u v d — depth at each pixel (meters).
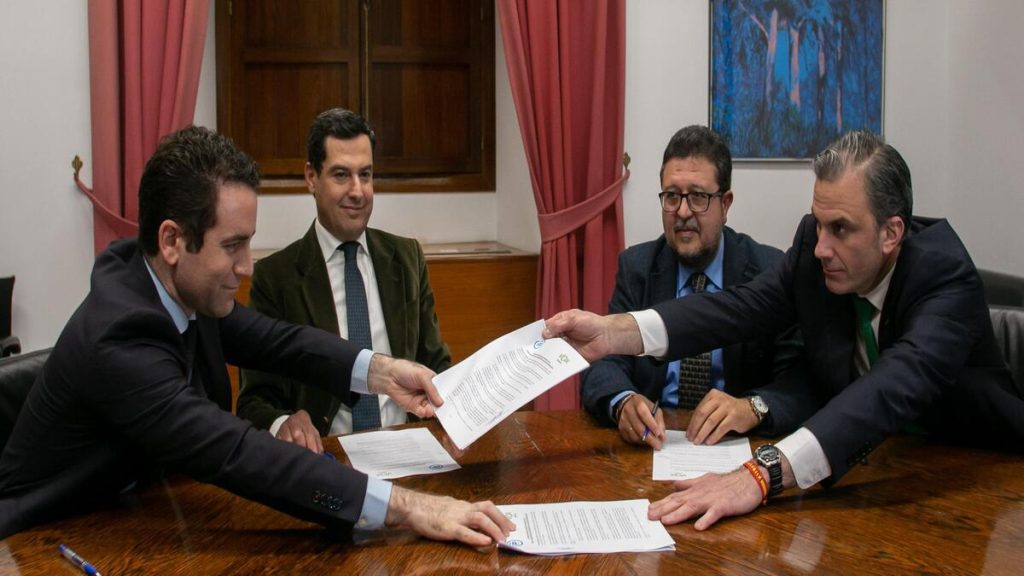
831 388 2.03
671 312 2.10
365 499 1.49
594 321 2.05
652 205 3.74
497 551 1.45
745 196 3.85
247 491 1.48
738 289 2.15
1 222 3.23
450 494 1.70
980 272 3.11
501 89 4.15
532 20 3.45
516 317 3.73
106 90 3.19
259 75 3.97
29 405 1.58
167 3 3.21
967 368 1.95
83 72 3.26
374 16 4.08
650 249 2.54
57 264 3.29
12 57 3.19
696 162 2.32
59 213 3.28
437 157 4.23
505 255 3.68
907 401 1.70
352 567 1.38
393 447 2.00
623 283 2.52
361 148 2.43
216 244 1.52
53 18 3.21
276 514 1.62
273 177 4.04
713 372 2.39
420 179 4.20
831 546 1.46
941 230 1.92
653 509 1.58
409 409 1.94
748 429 2.02
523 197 3.92
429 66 4.18
